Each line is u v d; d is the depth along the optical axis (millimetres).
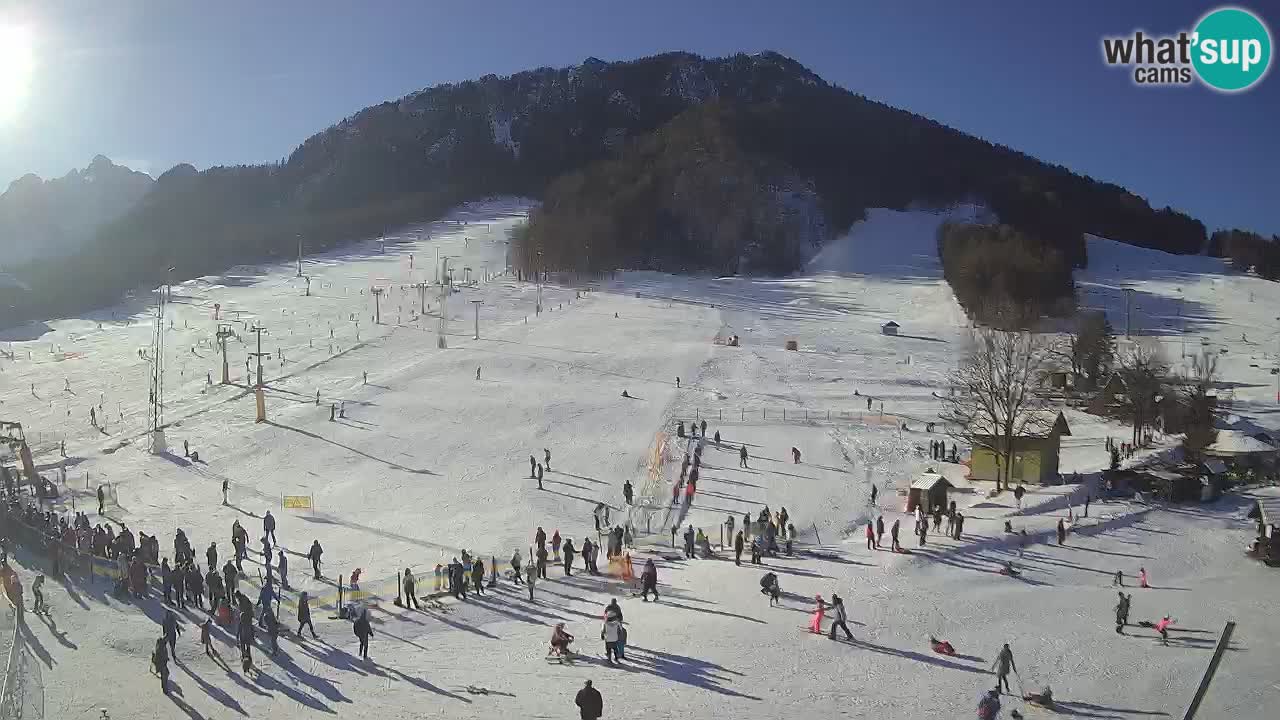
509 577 38125
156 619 31531
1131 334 128375
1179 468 50781
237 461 60688
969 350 87438
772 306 140750
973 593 36531
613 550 40438
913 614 34094
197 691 26234
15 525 40594
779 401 78312
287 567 38844
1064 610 34875
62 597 33250
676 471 57719
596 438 66062
